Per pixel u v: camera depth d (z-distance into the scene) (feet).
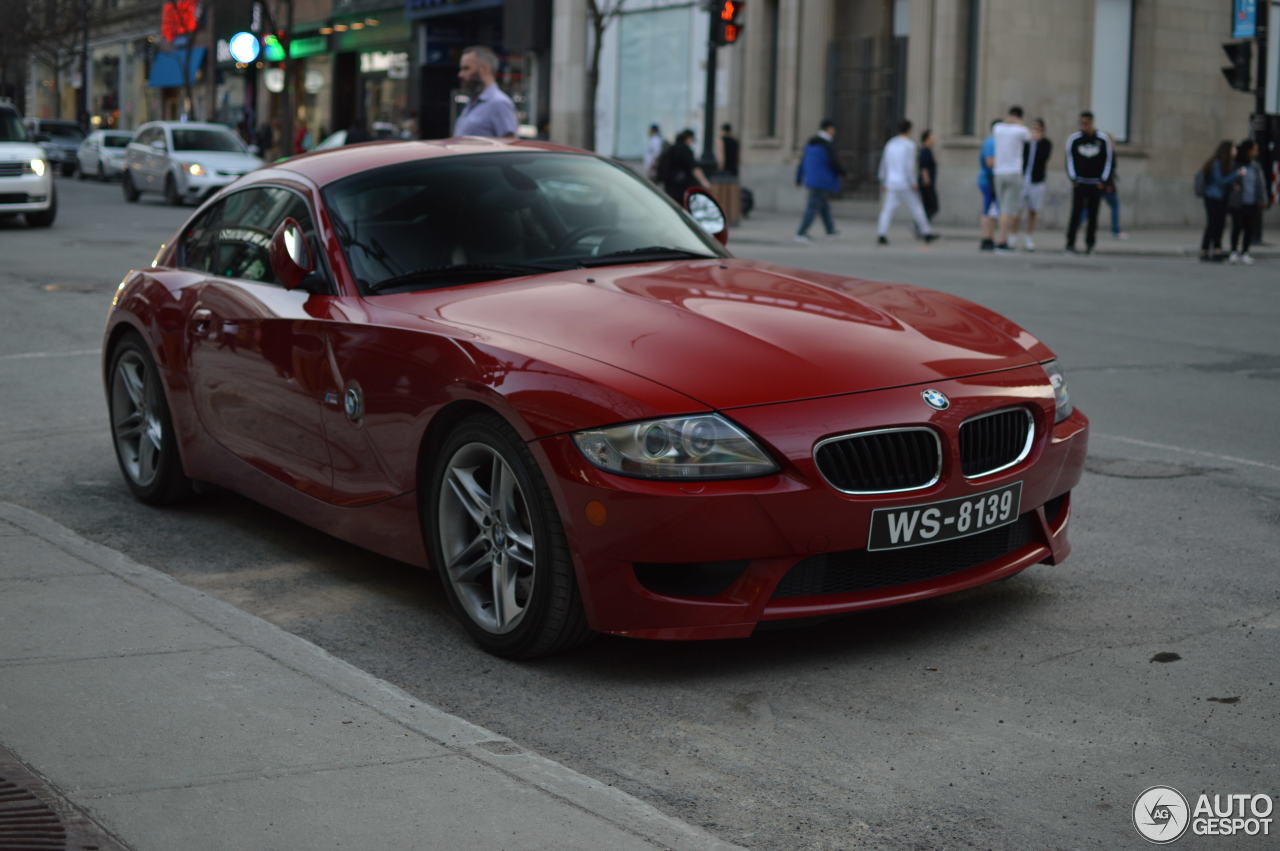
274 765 10.37
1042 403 13.88
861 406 12.65
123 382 19.69
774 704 12.31
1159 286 50.93
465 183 16.99
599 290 14.78
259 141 154.20
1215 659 13.26
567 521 12.42
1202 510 19.07
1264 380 30.76
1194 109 94.38
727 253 17.94
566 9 116.88
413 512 14.30
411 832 9.31
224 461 17.49
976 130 87.97
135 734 10.93
